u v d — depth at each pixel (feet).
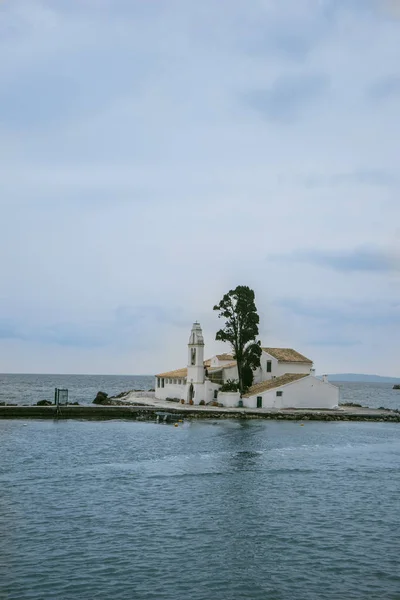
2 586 96.53
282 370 430.20
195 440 259.19
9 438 255.70
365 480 179.42
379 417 369.71
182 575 102.94
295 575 104.32
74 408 363.76
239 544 118.93
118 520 132.46
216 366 445.37
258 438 268.21
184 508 143.54
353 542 121.60
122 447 235.61
